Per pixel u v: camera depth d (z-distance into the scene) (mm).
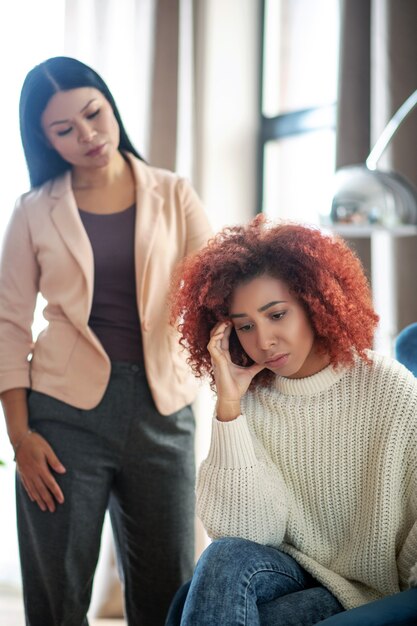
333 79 3238
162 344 1898
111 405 1872
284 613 1362
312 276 1442
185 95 3271
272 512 1495
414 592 1226
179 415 1938
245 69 3488
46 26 3164
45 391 1886
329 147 3229
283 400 1547
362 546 1470
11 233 1986
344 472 1508
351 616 1172
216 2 3398
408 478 1453
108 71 3094
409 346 1763
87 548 1894
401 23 2641
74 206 1938
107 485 1910
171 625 1452
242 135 3484
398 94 2633
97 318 1897
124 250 1907
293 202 3424
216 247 1521
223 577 1332
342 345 1459
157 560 1938
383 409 1473
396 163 2635
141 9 3123
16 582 3324
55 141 1903
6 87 3168
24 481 1875
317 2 3320
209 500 1506
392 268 2689
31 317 1983
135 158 2031
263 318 1435
